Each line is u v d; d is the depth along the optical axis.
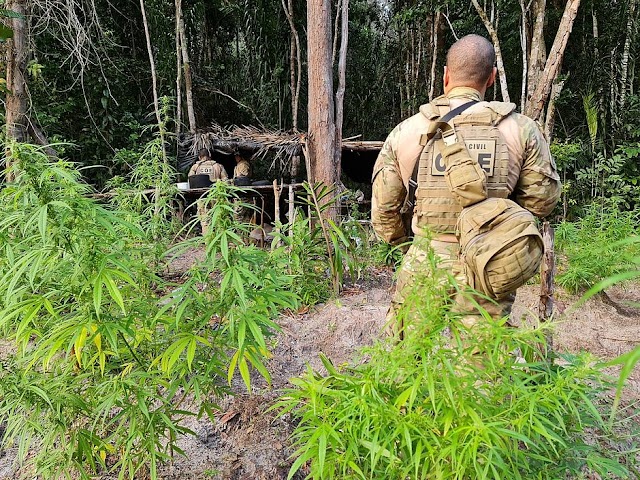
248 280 1.51
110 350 1.62
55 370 1.78
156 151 3.79
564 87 8.10
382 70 10.97
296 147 6.53
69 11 6.34
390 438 1.06
